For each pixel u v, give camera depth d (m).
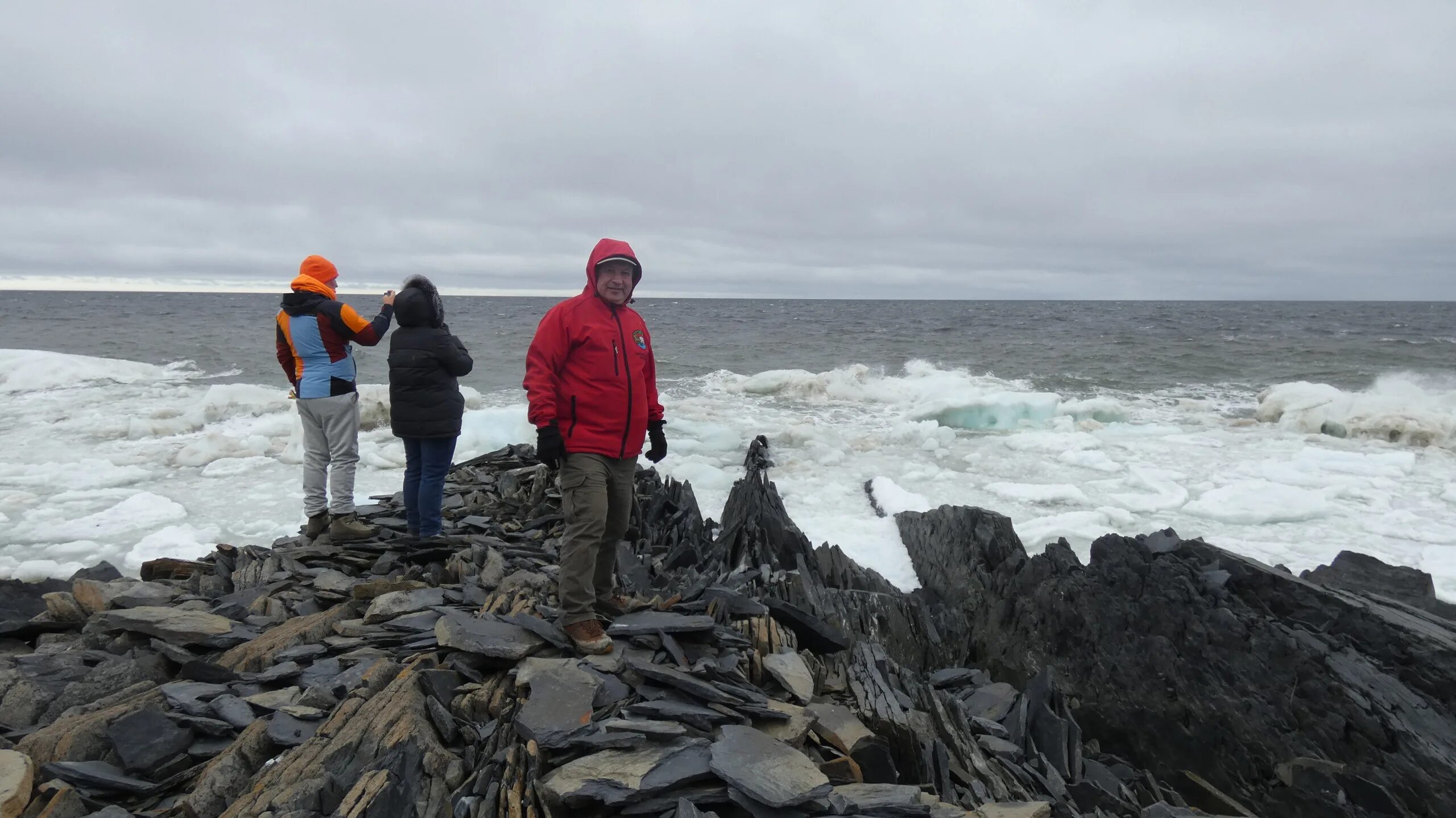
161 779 2.93
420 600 4.53
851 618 5.88
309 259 5.67
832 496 12.58
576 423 3.66
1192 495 12.98
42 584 6.90
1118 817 3.98
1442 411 17.89
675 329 62.72
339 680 3.50
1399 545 10.22
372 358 35.22
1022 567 6.43
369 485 13.05
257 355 37.19
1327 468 14.57
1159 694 5.18
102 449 15.98
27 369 25.89
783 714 3.36
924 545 8.40
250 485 13.17
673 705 3.22
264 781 2.76
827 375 25.81
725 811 2.73
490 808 2.71
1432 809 4.02
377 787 2.71
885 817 2.80
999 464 15.09
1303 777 4.47
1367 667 4.59
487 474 8.34
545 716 3.06
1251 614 5.07
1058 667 5.75
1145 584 5.50
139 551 9.88
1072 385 28.06
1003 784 3.79
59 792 2.67
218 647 4.04
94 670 3.65
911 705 4.30
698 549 6.65
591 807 2.67
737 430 18.38
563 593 3.77
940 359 37.12
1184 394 25.81
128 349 39.94
